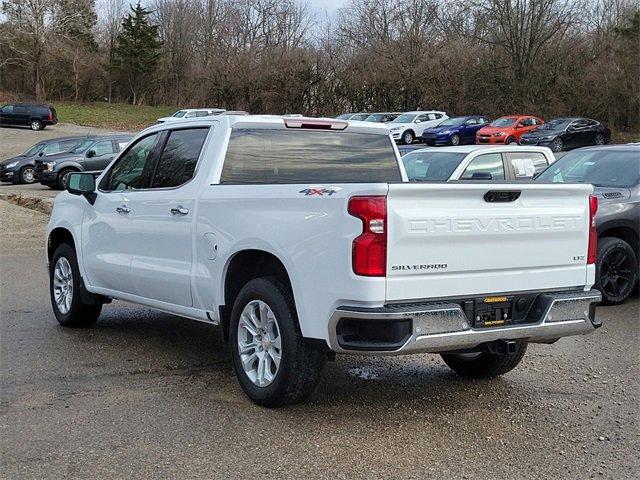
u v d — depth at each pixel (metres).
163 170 6.19
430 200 4.50
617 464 4.28
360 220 4.34
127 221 6.40
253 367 5.18
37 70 65.00
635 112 46.34
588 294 5.12
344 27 59.31
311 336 4.63
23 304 8.64
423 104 52.91
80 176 6.92
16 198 20.05
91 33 72.06
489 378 5.93
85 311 7.31
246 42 66.50
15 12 64.69
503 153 11.18
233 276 5.39
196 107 62.66
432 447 4.48
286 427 4.73
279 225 4.83
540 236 4.96
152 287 6.12
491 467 4.20
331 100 56.81
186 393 5.40
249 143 5.76
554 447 4.52
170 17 71.38
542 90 48.75
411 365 6.32
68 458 4.24
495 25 50.75
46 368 6.03
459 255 4.60
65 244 7.50
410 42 54.50
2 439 4.52
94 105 65.19
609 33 49.62
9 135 44.09
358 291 4.34
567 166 10.13
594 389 5.68
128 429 4.68
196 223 5.58
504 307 4.82
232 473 4.05
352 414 5.01
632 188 9.05
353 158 6.20
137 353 6.51
